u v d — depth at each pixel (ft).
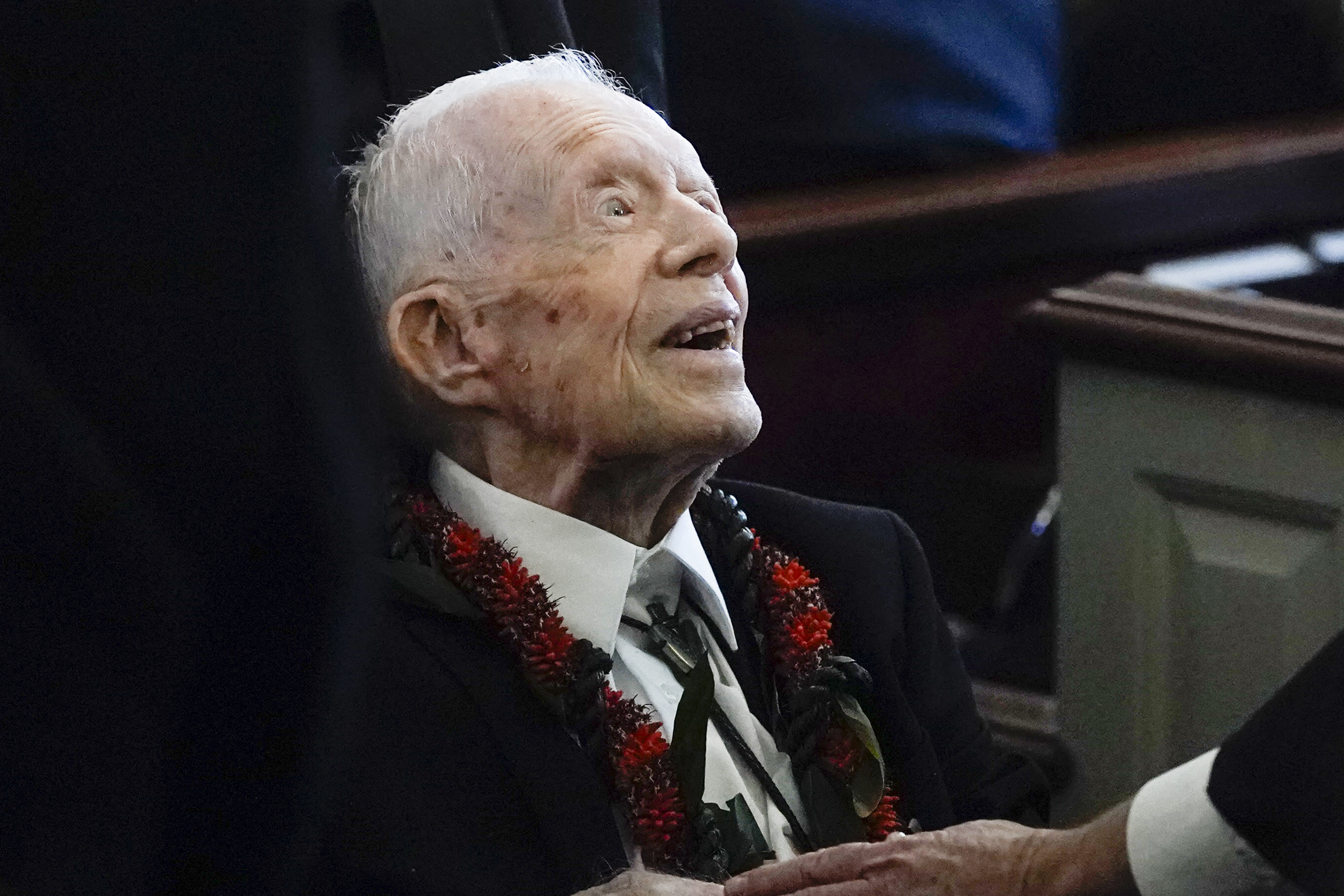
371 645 15.76
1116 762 25.14
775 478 34.27
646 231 16.70
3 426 8.25
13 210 8.23
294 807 9.16
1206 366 22.77
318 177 8.90
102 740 8.65
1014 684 30.35
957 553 34.42
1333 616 22.58
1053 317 24.25
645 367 16.52
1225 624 23.68
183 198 8.42
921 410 34.68
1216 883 13.20
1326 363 21.66
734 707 17.52
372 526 9.41
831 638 18.62
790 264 33.01
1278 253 37.96
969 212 33.96
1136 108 40.50
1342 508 22.17
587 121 16.96
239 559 8.77
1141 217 36.04
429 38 19.45
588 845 15.79
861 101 35.06
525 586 16.55
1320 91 41.06
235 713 8.91
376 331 17.16
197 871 8.98
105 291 8.37
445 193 16.78
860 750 17.52
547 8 20.25
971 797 19.35
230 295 8.57
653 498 17.22
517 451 17.10
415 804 15.40
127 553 8.50
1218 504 23.48
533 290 16.48
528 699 16.35
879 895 14.73
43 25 8.11
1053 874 14.14
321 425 8.91
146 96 8.27
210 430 8.61
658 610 17.56
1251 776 12.95
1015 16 37.04
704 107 34.73
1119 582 24.58
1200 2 40.29
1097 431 24.34
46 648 8.50
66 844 8.68
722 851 16.30
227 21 8.36
